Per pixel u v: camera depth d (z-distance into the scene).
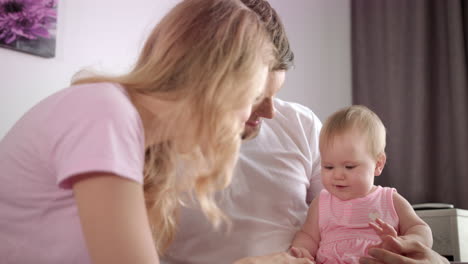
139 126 0.65
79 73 0.81
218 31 0.71
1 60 1.72
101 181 0.59
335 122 1.13
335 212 1.11
